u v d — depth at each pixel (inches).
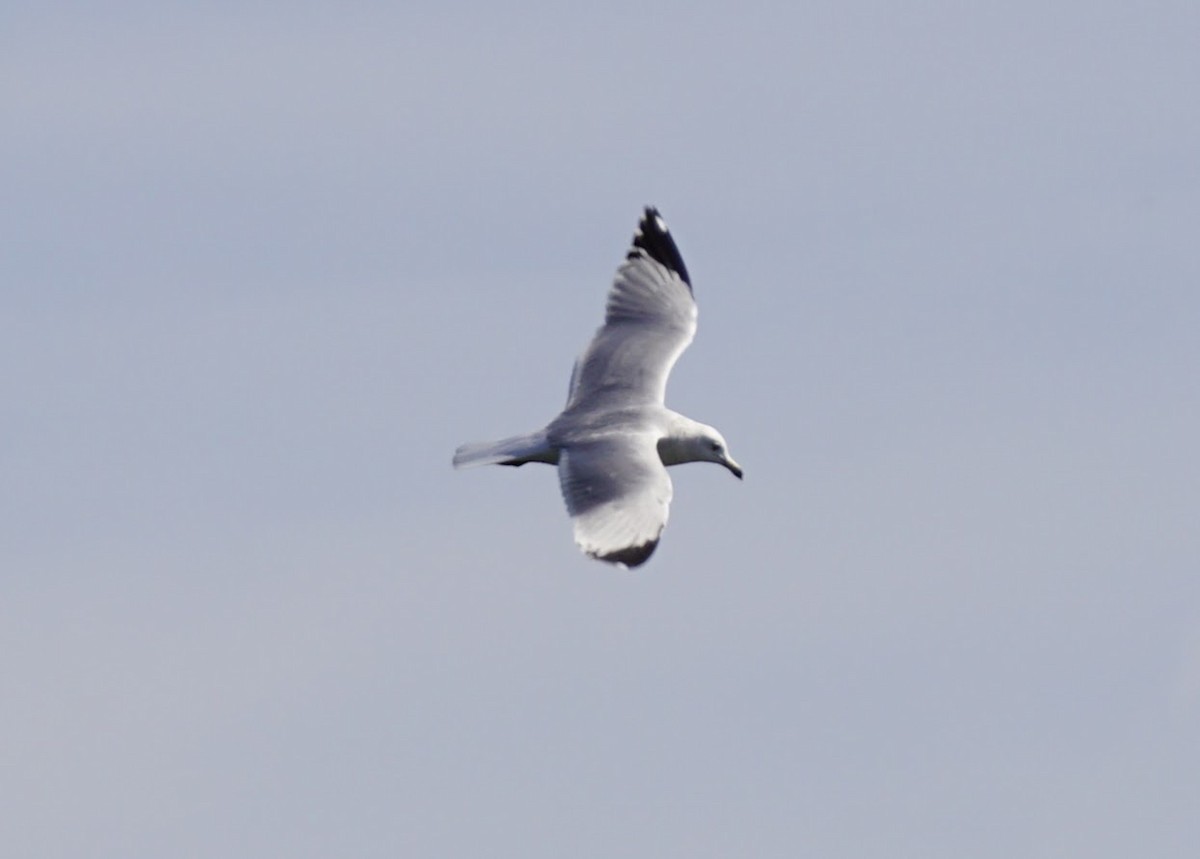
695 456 840.9
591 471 797.9
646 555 773.9
